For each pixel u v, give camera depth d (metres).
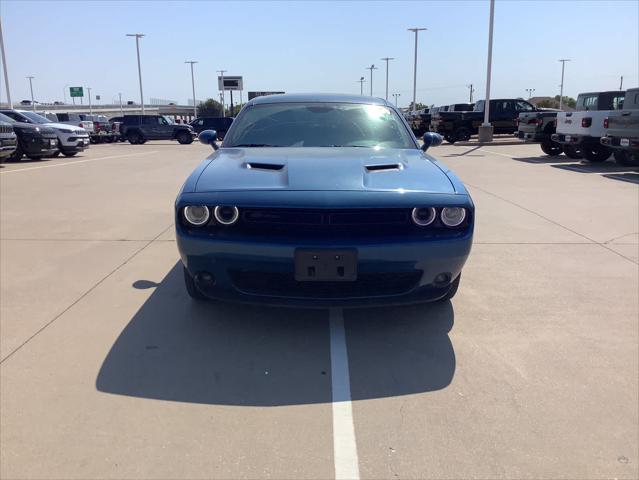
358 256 3.05
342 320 3.76
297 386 2.91
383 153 3.94
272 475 2.21
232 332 3.56
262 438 2.45
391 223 3.15
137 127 30.88
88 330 3.58
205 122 34.34
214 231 3.18
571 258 5.29
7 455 2.32
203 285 3.33
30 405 2.70
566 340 3.47
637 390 2.87
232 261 3.13
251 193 3.13
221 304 4.02
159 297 4.17
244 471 2.24
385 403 2.75
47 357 3.20
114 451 2.35
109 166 14.47
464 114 26.23
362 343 3.42
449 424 2.57
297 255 3.04
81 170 13.26
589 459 2.32
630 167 13.38
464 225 3.24
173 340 3.44
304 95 4.97
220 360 3.19
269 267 3.10
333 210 3.05
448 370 3.09
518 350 3.33
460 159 16.16
